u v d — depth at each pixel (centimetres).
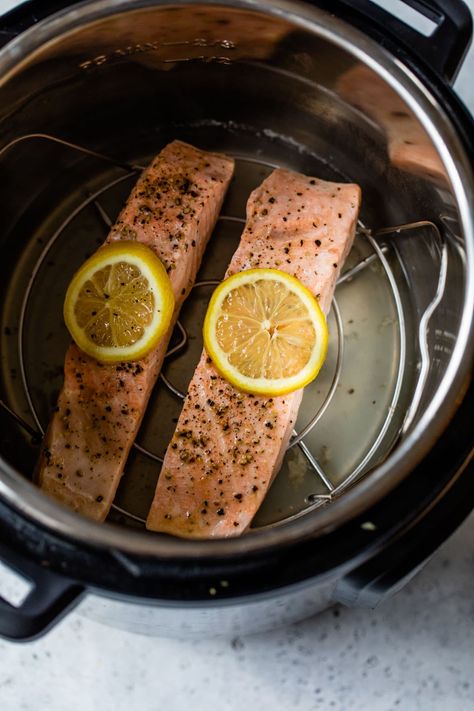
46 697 54
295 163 59
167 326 52
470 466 44
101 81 55
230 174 55
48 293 57
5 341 56
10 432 54
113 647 54
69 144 56
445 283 52
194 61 55
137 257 52
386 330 56
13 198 57
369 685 54
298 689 54
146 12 50
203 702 54
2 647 54
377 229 57
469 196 47
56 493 51
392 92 49
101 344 52
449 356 50
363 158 57
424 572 55
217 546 42
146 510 54
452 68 49
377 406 55
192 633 50
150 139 59
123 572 42
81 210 58
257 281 52
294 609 48
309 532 42
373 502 43
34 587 42
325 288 53
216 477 51
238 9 50
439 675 54
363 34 49
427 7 49
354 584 43
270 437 51
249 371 51
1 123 52
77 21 48
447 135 48
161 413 55
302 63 53
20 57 48
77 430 52
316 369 51
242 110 58
